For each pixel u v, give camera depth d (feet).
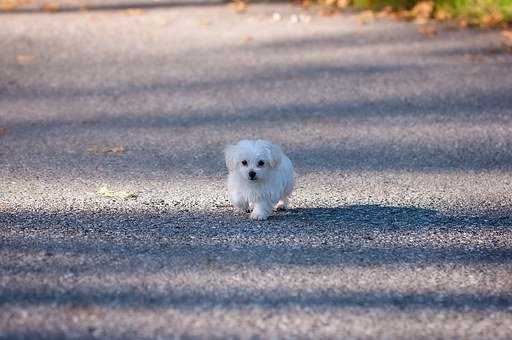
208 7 77.56
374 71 56.59
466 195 35.37
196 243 28.76
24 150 41.96
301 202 34.30
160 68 57.77
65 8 79.00
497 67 57.26
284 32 67.00
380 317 23.09
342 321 22.75
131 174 38.24
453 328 22.50
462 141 43.73
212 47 62.95
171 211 32.63
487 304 24.16
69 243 28.60
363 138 44.21
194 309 23.34
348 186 36.60
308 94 52.06
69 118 47.75
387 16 71.72
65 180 37.17
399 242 29.30
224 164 39.96
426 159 40.83
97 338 21.43
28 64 59.21
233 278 25.61
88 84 54.49
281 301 23.99
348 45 62.90
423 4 71.92
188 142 43.50
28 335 21.48
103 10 77.61
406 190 36.01
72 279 25.34
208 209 33.01
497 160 40.70
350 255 27.86
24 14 76.28
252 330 22.07
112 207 33.06
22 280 25.20
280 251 28.12
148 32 68.13
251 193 31.42
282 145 43.04
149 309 23.27
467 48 61.77
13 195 34.71
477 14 70.38
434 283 25.64
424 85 53.67
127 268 26.30
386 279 25.82
